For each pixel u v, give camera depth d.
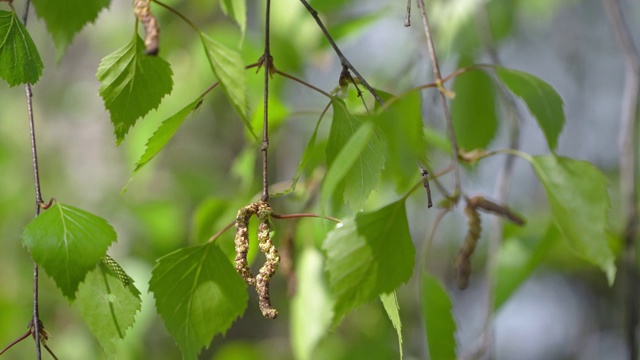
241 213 0.82
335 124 0.85
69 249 0.82
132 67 0.85
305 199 1.06
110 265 0.84
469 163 0.94
